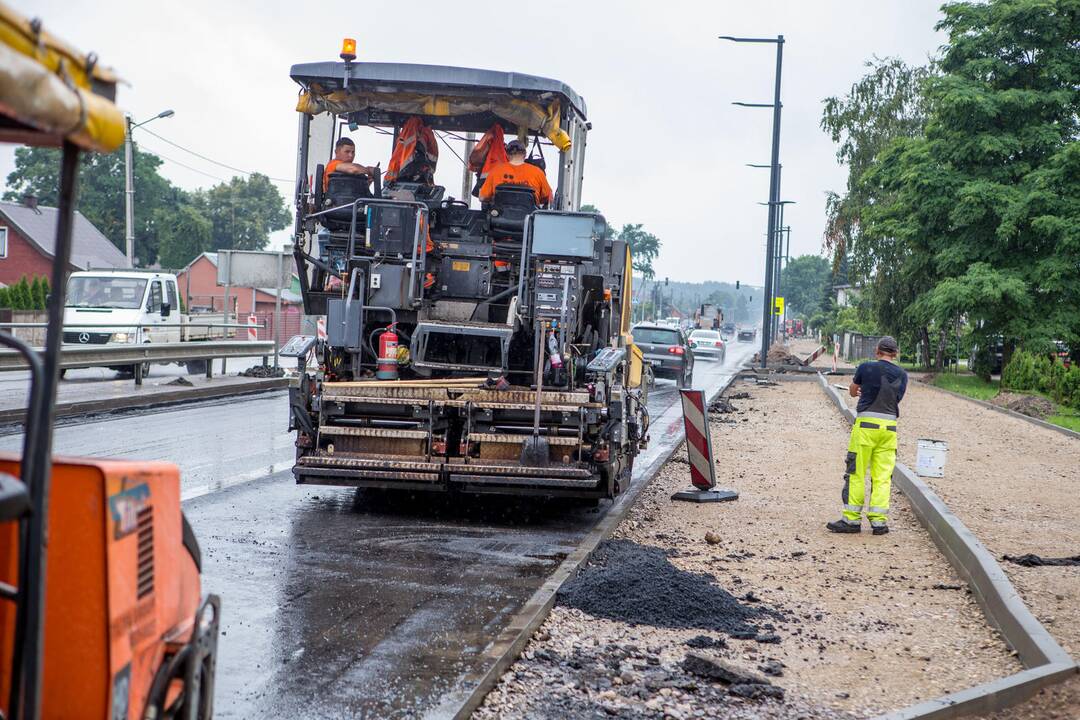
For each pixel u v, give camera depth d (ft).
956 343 151.12
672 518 35.91
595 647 20.89
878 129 156.66
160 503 11.57
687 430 40.16
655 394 92.73
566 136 36.19
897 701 18.61
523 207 35.32
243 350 82.02
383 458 31.76
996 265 121.60
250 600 22.59
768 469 48.32
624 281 39.04
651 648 21.07
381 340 33.55
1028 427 73.15
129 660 10.74
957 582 27.94
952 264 122.52
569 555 27.96
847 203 157.28
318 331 38.86
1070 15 123.65
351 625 21.09
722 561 29.50
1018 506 39.17
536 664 19.65
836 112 159.22
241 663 18.52
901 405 89.30
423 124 38.75
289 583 24.17
